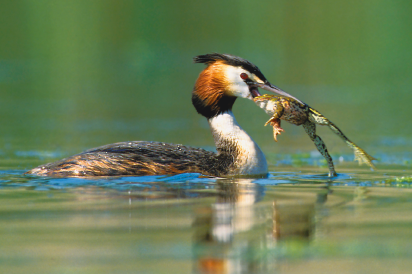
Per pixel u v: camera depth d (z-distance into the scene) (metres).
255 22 48.16
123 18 47.56
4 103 31.72
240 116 28.25
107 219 7.59
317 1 47.56
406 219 7.63
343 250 6.27
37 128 23.31
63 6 47.72
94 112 28.91
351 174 12.48
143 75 42.41
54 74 42.31
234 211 8.10
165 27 47.59
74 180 10.59
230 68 12.51
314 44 47.22
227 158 12.23
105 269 5.63
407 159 15.45
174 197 9.09
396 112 28.31
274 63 43.00
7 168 13.20
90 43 47.59
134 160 11.43
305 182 11.04
